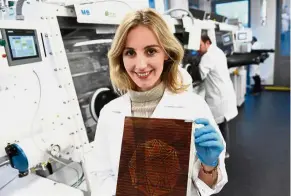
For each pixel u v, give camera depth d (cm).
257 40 593
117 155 89
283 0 555
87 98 159
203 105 89
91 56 168
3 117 92
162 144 70
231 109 279
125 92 97
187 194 65
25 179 110
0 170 116
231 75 456
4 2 114
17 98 97
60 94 109
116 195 72
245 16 602
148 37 73
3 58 91
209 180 74
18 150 91
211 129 69
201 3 598
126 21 74
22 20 104
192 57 283
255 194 218
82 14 121
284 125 371
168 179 68
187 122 69
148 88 87
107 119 95
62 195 98
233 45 427
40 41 104
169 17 211
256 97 545
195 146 69
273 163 266
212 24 300
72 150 111
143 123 74
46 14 106
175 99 88
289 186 225
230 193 222
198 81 276
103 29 151
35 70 102
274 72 598
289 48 572
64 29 135
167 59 85
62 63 109
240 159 280
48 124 105
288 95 539
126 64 79
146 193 69
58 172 123
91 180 103
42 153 100
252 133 350
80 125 114
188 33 232
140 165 71
